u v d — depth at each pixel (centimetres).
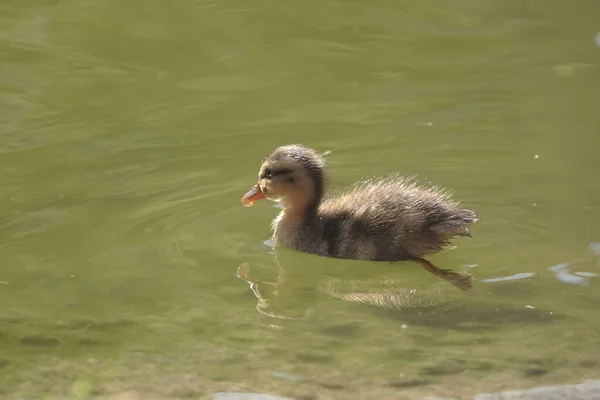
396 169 1418
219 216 1288
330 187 1348
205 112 1622
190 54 1847
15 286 1099
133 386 910
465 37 1934
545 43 1902
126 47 1867
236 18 1992
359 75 1777
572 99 1666
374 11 2033
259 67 1805
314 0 2048
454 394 898
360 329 1023
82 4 2030
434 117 1606
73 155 1455
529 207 1295
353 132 1551
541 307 1062
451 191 1343
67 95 1672
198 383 916
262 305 1074
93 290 1095
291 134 1542
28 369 938
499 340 997
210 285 1117
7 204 1297
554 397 894
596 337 998
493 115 1611
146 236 1225
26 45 1853
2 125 1553
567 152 1470
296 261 1216
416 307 1075
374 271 1186
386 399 888
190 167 1423
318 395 895
